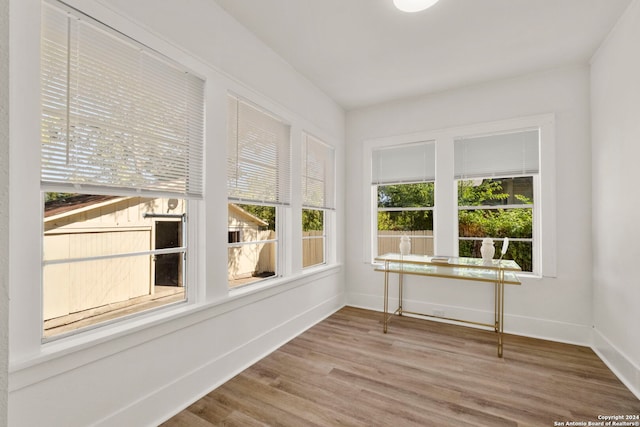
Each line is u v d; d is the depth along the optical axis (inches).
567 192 114.4
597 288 105.8
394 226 154.1
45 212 55.9
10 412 47.6
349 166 162.7
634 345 82.0
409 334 121.0
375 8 85.4
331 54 109.7
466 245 137.6
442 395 79.5
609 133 96.1
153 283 74.4
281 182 113.5
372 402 76.5
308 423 68.7
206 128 81.2
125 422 62.6
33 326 50.4
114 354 61.2
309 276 130.4
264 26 94.3
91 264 62.7
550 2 82.0
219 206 85.2
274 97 108.4
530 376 88.8
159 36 68.9
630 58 83.2
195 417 70.9
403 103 147.9
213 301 82.6
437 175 138.4
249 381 86.2
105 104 60.4
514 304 123.1
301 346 109.6
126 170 64.0
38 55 50.4
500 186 130.8
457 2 82.3
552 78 117.9
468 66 116.9
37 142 50.7
